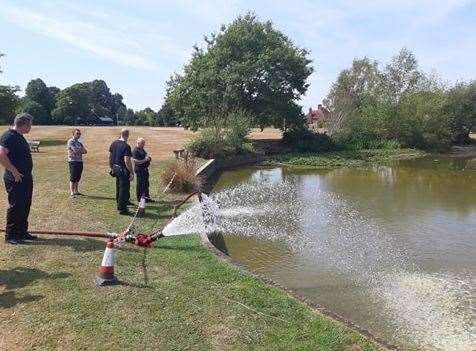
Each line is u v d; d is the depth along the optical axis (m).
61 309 6.10
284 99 41.69
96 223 10.63
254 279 7.58
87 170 19.88
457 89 54.81
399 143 46.31
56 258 7.93
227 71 40.44
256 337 5.67
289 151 40.91
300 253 11.16
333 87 50.59
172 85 42.88
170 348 5.33
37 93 109.81
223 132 33.34
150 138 45.44
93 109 121.12
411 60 50.34
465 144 56.03
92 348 5.25
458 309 7.94
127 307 6.25
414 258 10.86
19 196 8.46
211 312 6.25
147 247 8.98
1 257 7.84
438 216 15.48
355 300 8.28
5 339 5.35
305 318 6.27
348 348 5.57
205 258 8.50
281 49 41.81
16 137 8.33
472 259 10.81
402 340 6.78
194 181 16.12
